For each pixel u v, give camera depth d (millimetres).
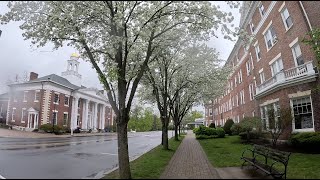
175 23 11133
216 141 24906
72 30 9766
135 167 10586
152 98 26406
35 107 45250
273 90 20375
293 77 17703
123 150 8789
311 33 12961
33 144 22234
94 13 9492
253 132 23031
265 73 24250
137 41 12219
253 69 28359
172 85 23562
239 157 13078
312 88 16328
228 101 45875
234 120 40188
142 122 85438
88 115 61312
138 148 21641
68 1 8180
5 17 9742
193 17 10148
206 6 9273
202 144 22344
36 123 44656
